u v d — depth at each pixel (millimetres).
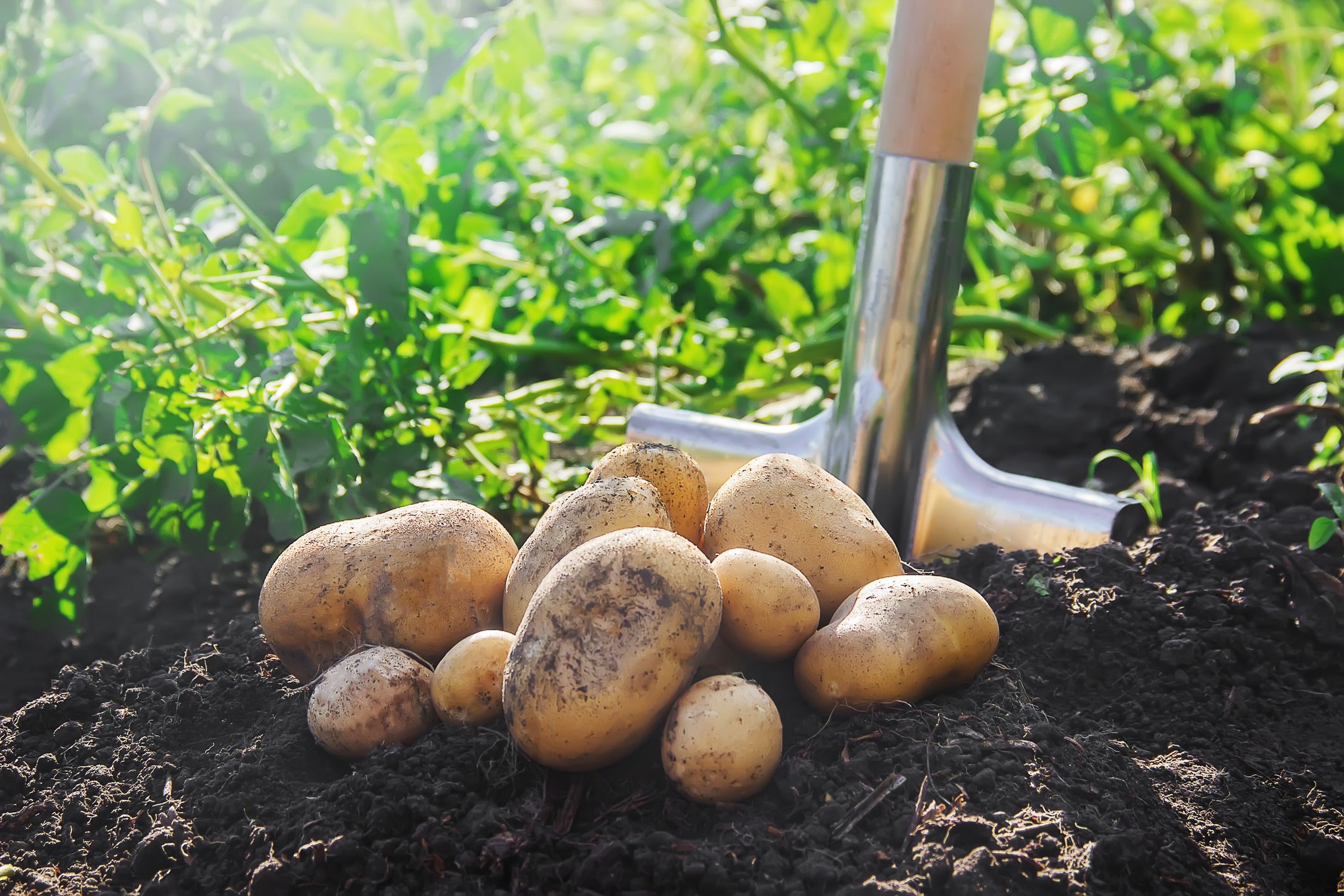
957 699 559
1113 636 609
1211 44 946
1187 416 815
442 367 775
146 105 977
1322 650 614
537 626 508
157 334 733
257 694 599
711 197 942
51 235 816
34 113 926
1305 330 893
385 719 540
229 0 849
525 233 1012
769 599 530
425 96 832
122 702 605
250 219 734
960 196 659
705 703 507
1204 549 653
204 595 725
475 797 519
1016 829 500
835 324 891
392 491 724
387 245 729
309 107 771
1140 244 974
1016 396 839
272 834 521
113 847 536
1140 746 570
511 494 773
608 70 1201
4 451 772
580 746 502
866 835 504
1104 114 830
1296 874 520
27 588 741
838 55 873
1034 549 662
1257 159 945
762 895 484
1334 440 730
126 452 694
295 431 682
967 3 632
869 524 582
